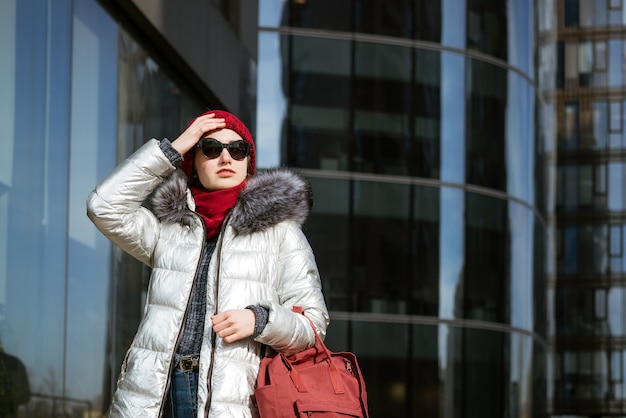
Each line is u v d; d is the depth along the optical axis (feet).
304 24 65.10
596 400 129.18
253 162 15.84
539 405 75.31
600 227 132.26
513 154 71.00
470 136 67.92
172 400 14.16
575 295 131.95
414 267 64.90
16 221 25.61
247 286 14.28
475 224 67.51
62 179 28.22
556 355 131.13
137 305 33.53
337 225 63.72
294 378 13.89
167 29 34.35
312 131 64.23
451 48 67.82
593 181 133.59
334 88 64.85
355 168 64.54
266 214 14.43
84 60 29.76
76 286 28.84
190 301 14.30
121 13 32.30
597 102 134.72
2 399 24.70
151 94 35.06
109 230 14.48
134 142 33.50
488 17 70.08
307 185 14.83
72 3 28.91
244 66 46.98
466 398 65.92
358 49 65.57
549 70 83.10
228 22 42.98
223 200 14.79
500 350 68.23
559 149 134.21
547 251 80.33
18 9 26.05
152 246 14.85
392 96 65.72
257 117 63.72
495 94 69.92
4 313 24.95
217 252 14.35
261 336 13.74
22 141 26.09
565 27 136.46
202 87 39.58
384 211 64.64
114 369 31.42
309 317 14.39
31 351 26.14
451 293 65.98
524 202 72.28
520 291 71.05
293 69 64.64
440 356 65.05
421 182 65.72
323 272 63.10
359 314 63.36
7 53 25.49
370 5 66.08
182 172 15.03
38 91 26.99
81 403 28.96
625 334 130.00
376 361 63.36
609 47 135.44
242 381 13.97
